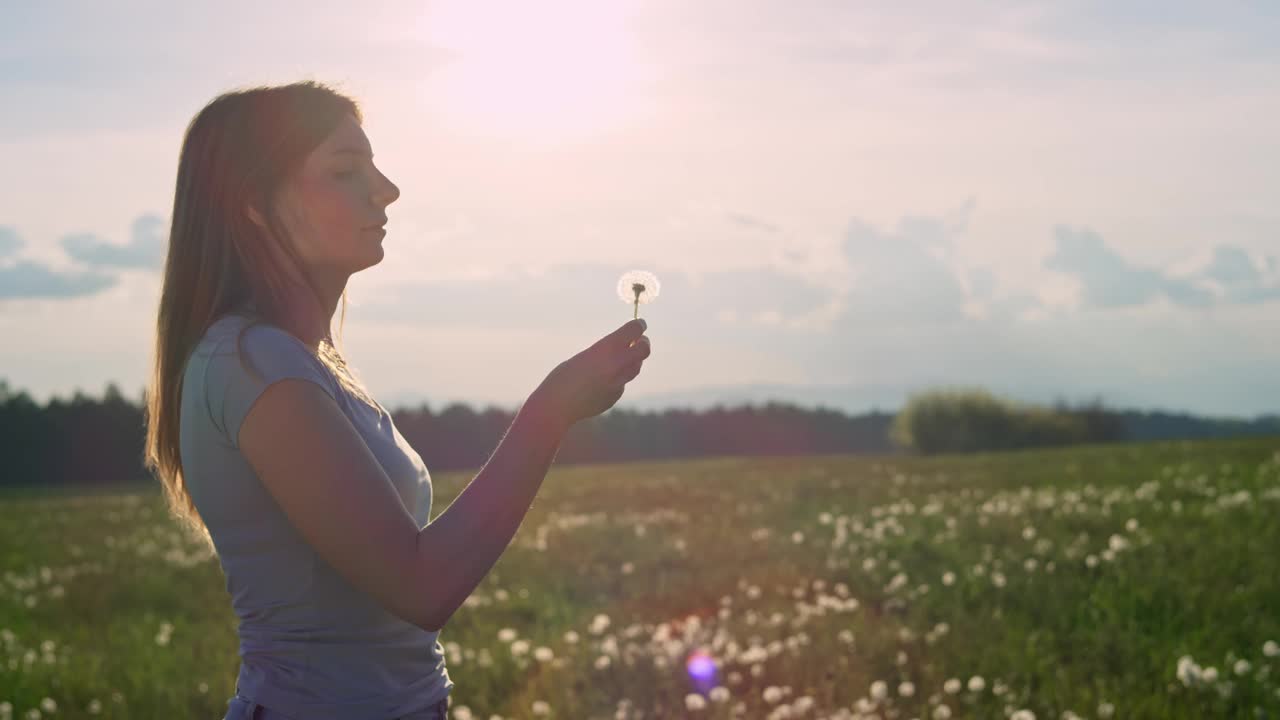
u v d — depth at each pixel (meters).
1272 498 11.44
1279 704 4.75
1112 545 8.81
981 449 65.19
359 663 1.76
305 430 1.62
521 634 8.24
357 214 1.82
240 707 1.77
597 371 1.67
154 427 1.91
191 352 1.76
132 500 34.31
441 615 1.60
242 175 1.79
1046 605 7.38
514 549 13.48
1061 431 65.31
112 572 14.24
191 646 8.48
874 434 98.56
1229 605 6.81
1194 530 9.91
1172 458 20.17
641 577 10.65
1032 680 5.67
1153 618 6.87
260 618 1.76
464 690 6.34
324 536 1.60
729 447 94.88
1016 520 11.80
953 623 7.06
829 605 7.90
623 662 6.48
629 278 1.76
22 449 77.62
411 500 1.85
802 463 38.00
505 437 1.67
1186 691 5.17
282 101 1.81
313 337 1.86
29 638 9.62
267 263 1.80
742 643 6.79
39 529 23.34
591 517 18.00
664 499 21.25
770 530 13.46
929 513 13.52
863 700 5.14
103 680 7.14
